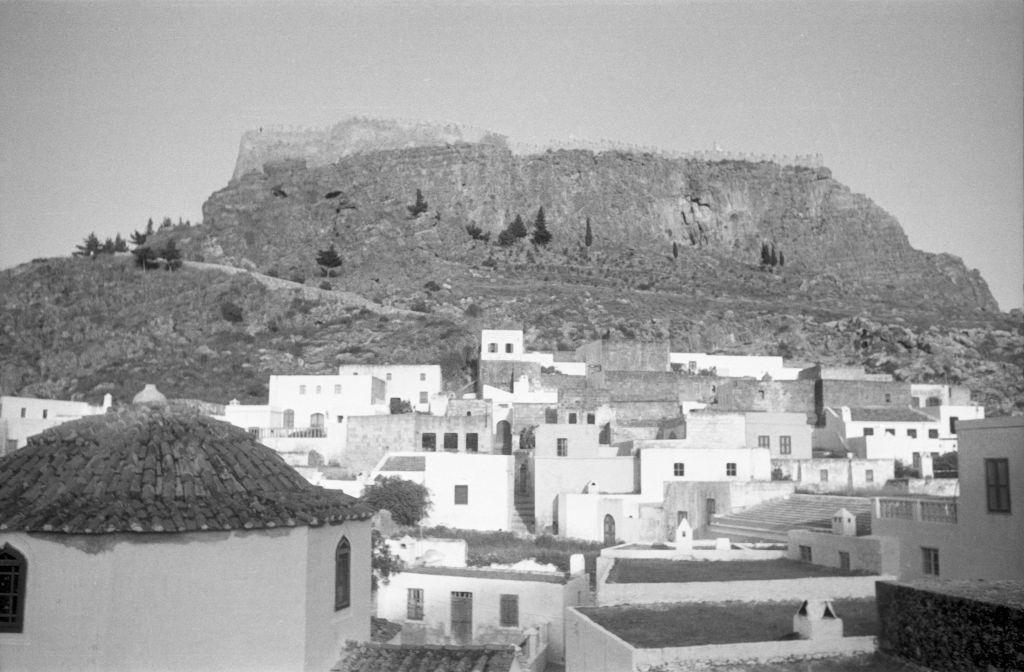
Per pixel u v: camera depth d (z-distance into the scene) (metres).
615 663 26.48
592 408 75.12
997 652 22.56
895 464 65.44
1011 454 30.58
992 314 178.50
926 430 76.06
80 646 18.22
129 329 120.00
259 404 91.31
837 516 38.28
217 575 19.00
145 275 136.50
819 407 82.38
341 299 138.00
